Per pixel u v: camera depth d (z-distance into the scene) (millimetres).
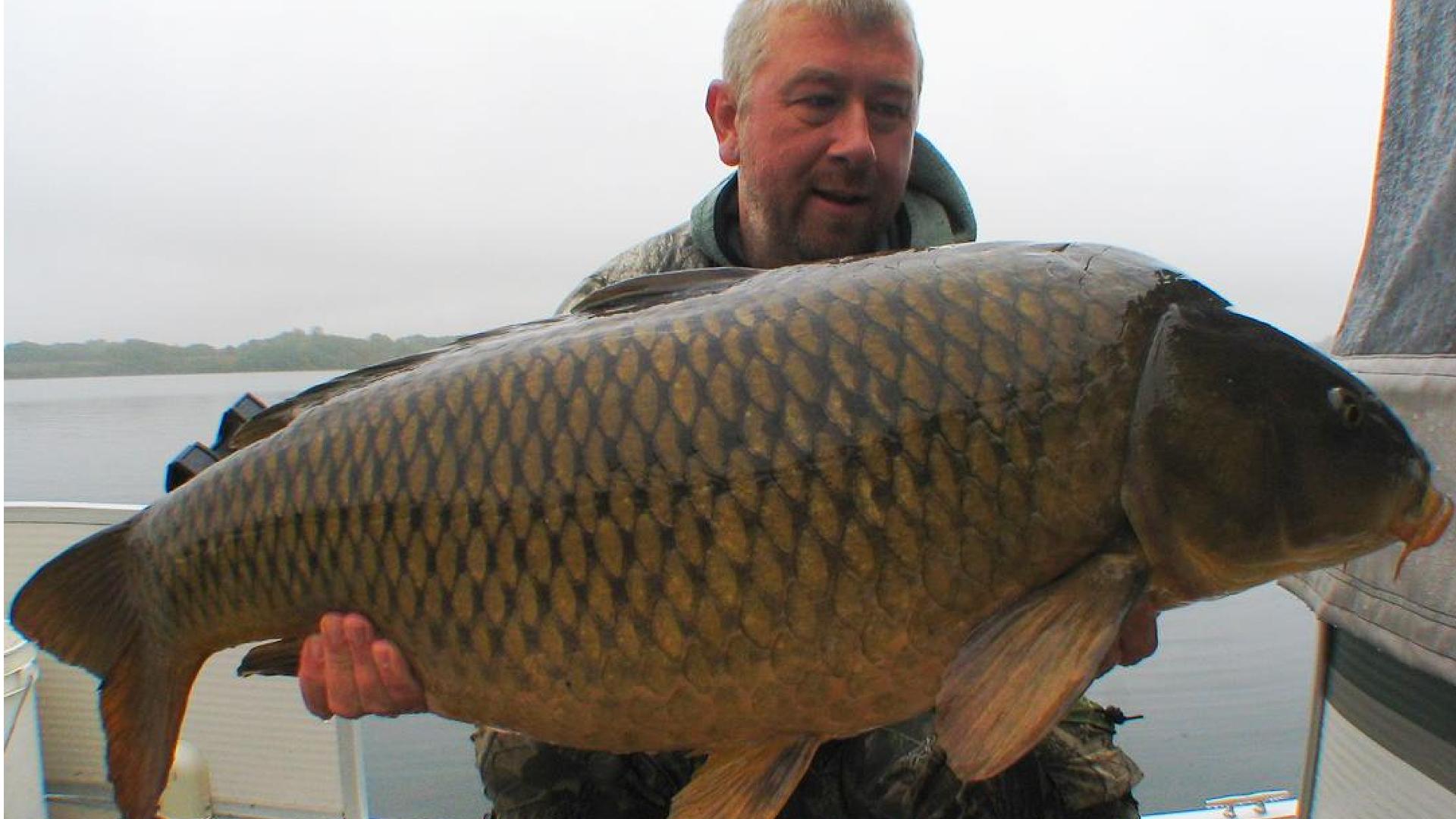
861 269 659
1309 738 1062
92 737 1403
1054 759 898
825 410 623
